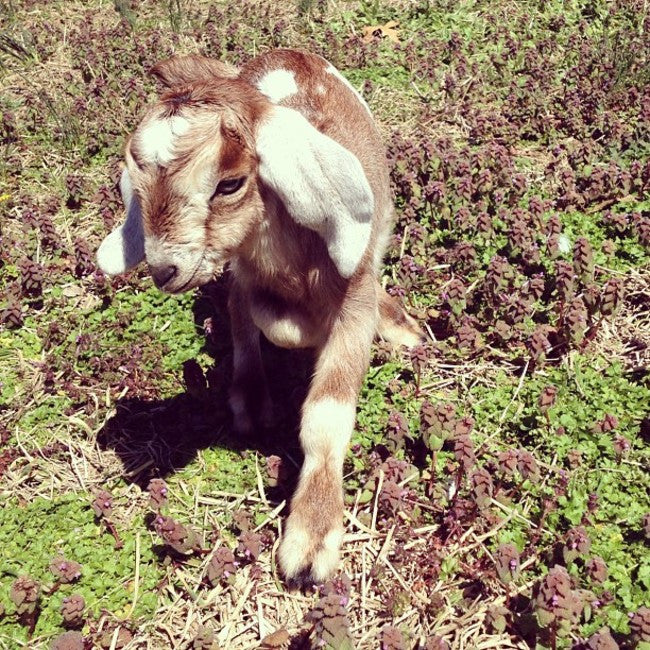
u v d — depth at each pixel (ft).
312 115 2.61
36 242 3.55
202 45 5.21
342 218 2.11
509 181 3.55
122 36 5.28
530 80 4.39
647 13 5.01
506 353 2.86
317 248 2.32
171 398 2.81
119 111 4.41
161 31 5.41
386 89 4.59
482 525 2.25
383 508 2.27
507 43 4.74
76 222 3.73
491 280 2.93
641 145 3.81
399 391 2.72
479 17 5.24
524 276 3.10
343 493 2.34
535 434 2.52
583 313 2.75
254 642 2.07
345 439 2.31
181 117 2.00
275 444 2.63
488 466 2.37
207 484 2.49
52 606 2.15
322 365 2.40
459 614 2.07
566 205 3.49
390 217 3.07
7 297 3.20
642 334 2.92
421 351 2.64
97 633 2.07
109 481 2.53
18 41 5.29
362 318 2.41
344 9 5.49
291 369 2.90
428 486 2.38
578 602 1.86
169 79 2.47
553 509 2.30
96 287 3.29
